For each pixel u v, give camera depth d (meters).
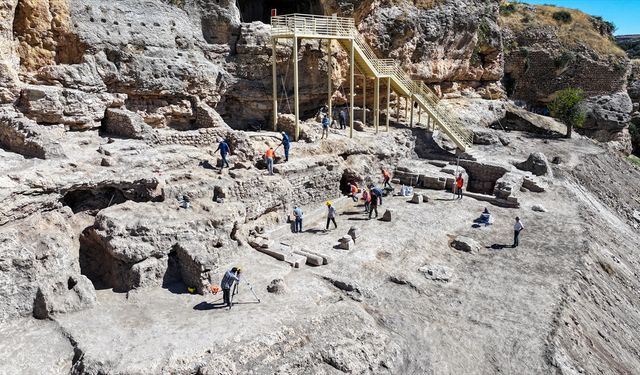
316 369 14.30
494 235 25.20
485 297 19.11
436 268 21.06
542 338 16.48
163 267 17.50
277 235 23.66
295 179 26.53
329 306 16.95
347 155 31.56
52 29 24.81
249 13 38.84
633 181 44.22
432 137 40.28
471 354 15.93
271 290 17.69
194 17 31.27
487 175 34.84
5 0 22.25
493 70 54.50
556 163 39.72
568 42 62.00
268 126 35.25
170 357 13.02
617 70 60.50
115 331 14.32
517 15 65.75
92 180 18.56
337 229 24.89
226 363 13.30
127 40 27.31
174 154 23.47
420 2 43.41
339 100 39.97
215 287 17.33
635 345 18.92
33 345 13.61
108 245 16.80
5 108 21.83
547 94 62.16
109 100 25.69
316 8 37.56
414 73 43.69
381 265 20.97
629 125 65.12
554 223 27.08
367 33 38.91
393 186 33.16
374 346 15.68
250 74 33.75
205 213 19.45
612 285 22.20
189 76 29.75
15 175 16.77
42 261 15.43
